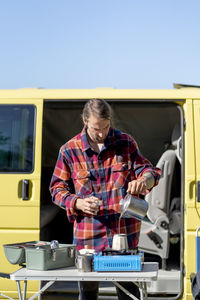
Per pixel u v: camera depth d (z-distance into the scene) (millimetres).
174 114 5465
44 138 5078
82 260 2953
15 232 4570
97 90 4785
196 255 4062
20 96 4770
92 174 3457
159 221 4930
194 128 4598
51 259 3037
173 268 5035
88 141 3492
